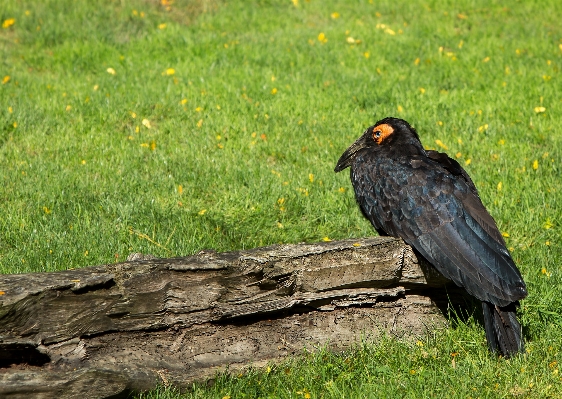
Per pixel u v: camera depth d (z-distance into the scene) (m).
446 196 8.40
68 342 7.01
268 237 11.31
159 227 11.27
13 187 12.30
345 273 8.02
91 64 18.20
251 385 7.59
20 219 11.21
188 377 7.48
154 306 7.34
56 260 10.07
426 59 18.97
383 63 18.72
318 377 7.79
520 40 20.66
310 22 21.97
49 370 6.87
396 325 8.60
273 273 7.66
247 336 7.93
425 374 7.85
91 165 13.30
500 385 7.66
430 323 8.75
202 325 7.68
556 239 11.28
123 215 11.45
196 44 19.53
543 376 7.83
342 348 8.29
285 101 16.38
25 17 20.33
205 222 11.53
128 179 12.78
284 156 14.05
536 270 10.14
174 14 21.73
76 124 15.01
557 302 9.30
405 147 9.38
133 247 10.52
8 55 18.50
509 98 16.75
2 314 6.53
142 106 15.76
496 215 11.79
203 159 13.69
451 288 8.82
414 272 8.41
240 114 15.73
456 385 7.66
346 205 12.17
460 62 18.92
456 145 14.41
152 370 7.34
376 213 8.91
